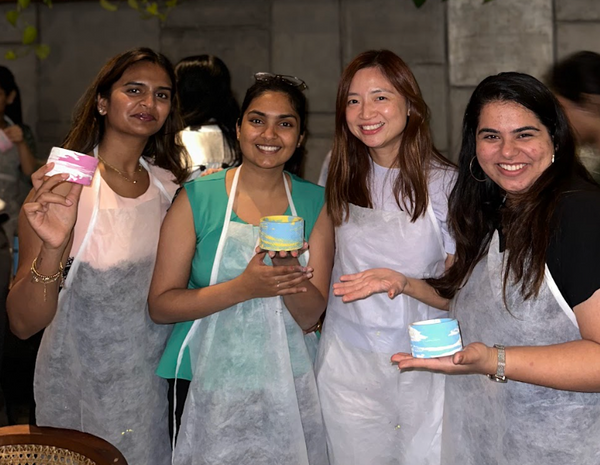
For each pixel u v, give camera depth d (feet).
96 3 15.43
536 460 6.26
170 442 8.32
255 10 15.07
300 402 7.76
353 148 7.77
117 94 7.75
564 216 5.77
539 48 14.46
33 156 13.88
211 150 9.75
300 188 8.00
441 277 7.29
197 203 7.54
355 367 7.93
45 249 6.76
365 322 7.86
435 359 5.83
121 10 15.38
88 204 7.57
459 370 5.81
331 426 8.02
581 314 5.73
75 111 8.20
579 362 5.62
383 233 7.70
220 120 10.00
